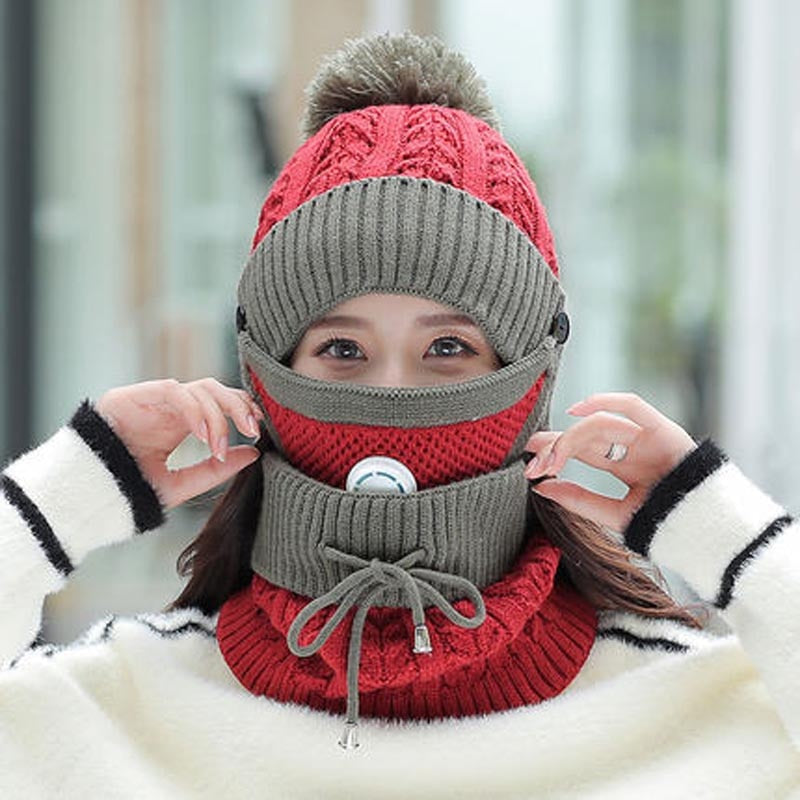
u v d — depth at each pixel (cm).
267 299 223
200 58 716
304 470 225
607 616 241
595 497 230
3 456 693
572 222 757
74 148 709
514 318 221
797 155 752
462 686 225
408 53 244
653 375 775
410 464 218
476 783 220
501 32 736
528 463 233
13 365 697
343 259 215
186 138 718
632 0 750
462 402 216
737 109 761
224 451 224
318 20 714
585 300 766
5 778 223
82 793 221
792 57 750
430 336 220
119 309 720
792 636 217
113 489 228
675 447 225
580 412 224
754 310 761
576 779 223
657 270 769
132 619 244
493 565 225
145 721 231
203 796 223
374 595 212
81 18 705
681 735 228
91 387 718
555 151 748
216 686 231
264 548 229
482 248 217
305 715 224
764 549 221
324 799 221
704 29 760
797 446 741
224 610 239
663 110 759
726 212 767
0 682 228
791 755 221
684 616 244
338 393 215
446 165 223
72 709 227
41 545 225
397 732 222
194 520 492
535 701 226
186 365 717
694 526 224
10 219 696
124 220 715
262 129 714
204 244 718
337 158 226
